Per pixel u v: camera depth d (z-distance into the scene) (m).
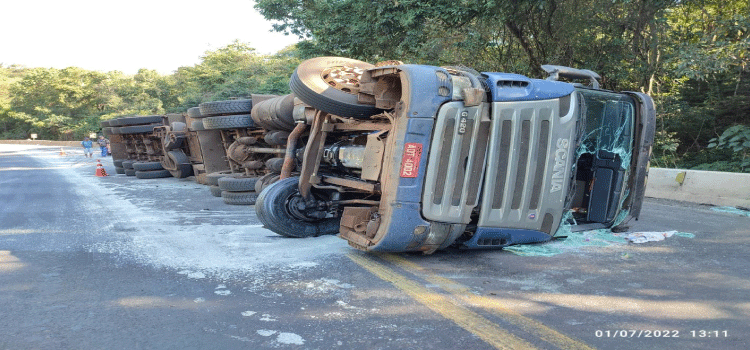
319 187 6.22
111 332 3.46
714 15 13.54
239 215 8.45
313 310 3.83
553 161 5.39
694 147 14.47
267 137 8.88
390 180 4.80
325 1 16.17
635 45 13.57
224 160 12.09
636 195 6.35
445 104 4.79
